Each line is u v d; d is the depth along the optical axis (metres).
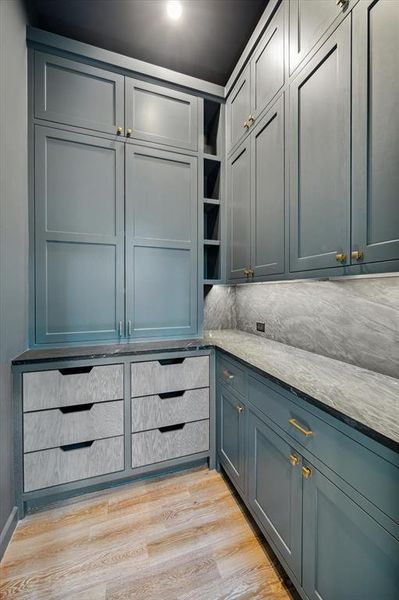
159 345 1.79
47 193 1.63
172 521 1.43
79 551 1.26
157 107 1.86
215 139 2.16
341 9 1.02
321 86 1.13
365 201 0.95
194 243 1.99
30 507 1.50
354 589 0.76
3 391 1.29
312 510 0.93
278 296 1.92
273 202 1.48
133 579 1.14
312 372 1.22
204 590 1.10
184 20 1.74
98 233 1.74
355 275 0.99
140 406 1.66
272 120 1.48
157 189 1.87
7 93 1.30
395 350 1.16
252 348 1.71
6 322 1.32
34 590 1.10
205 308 2.42
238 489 1.51
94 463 1.57
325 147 1.12
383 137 0.88
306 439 0.96
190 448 1.79
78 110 1.67
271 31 1.47
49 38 1.58
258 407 1.29
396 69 0.84
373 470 0.71
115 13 1.70
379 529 0.69
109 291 1.77
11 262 1.37
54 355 1.50
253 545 1.29
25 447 1.44
